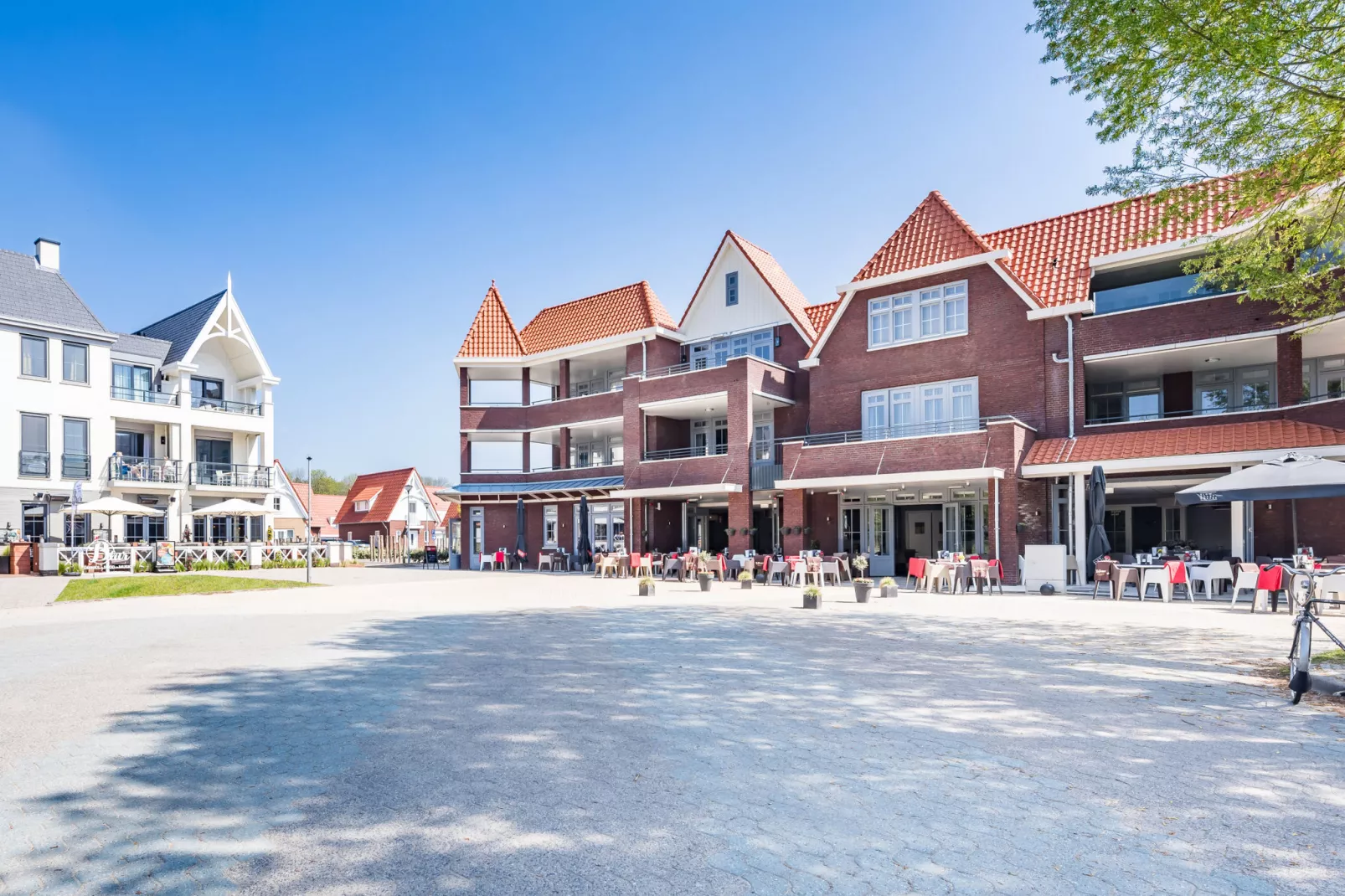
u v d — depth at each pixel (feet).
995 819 14.07
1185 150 33.58
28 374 102.27
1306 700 22.86
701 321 111.75
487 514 127.13
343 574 103.60
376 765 17.17
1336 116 30.81
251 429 125.90
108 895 11.36
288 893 11.39
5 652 33.42
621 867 12.19
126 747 18.60
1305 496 42.04
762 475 91.86
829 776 16.34
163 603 59.31
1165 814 14.30
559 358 119.65
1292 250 37.35
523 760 17.40
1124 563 67.62
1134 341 69.97
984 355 78.74
